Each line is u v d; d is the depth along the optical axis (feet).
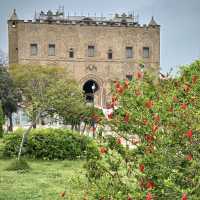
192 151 20.88
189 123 21.39
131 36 249.55
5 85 177.78
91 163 23.35
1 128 103.45
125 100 23.40
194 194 19.52
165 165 20.59
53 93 103.14
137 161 22.02
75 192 30.50
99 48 248.11
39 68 192.54
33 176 56.24
